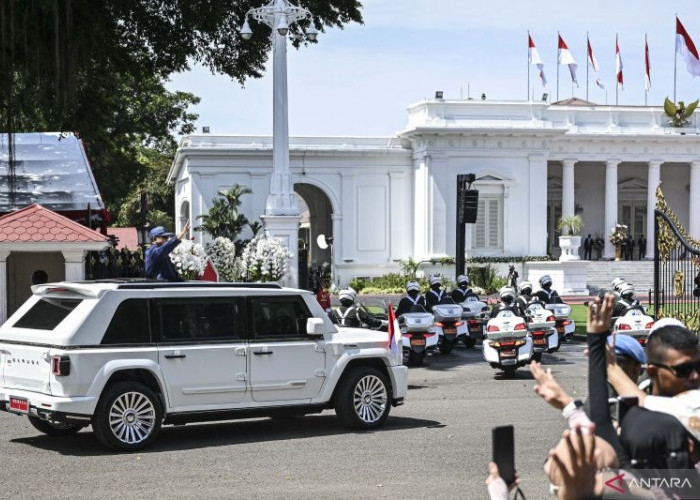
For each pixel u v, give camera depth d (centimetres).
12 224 2378
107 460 1184
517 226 5900
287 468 1130
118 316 1248
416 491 1004
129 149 6178
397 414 1572
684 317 2411
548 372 521
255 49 3466
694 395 545
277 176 2769
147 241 4022
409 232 5909
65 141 3594
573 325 2825
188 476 1088
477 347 2955
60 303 1280
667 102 6228
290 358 1357
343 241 5822
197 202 5538
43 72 2403
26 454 1227
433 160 5741
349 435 1366
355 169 5834
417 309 2453
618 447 499
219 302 1324
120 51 3180
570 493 470
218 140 5606
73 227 2403
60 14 2322
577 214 6638
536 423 1453
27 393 1255
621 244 6150
